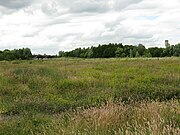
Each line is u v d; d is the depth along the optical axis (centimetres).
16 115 1073
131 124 624
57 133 621
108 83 1723
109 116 650
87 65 3331
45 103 1187
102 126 596
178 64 3033
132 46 9306
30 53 7425
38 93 1481
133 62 3634
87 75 2138
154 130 516
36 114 1023
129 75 2042
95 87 1595
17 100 1255
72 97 1384
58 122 746
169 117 648
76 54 9769
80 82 1747
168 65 2920
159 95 1156
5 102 1278
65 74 2212
